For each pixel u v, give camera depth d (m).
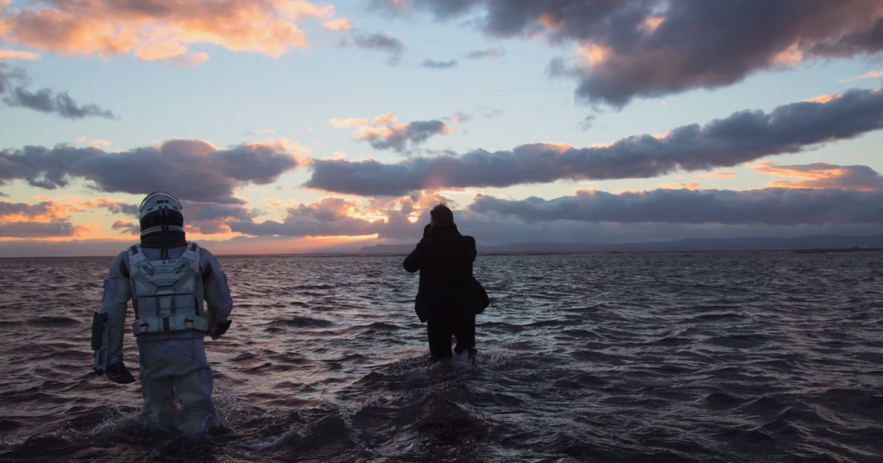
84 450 3.35
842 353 6.48
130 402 4.59
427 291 6.18
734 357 6.27
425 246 6.17
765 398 4.47
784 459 3.16
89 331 8.61
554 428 3.74
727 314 10.16
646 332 8.17
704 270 34.69
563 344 7.21
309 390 4.94
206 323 3.81
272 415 4.11
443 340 6.14
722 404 4.38
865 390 4.68
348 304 12.98
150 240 3.79
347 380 5.34
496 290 17.09
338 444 3.44
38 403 4.59
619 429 3.74
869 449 3.33
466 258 6.20
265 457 3.23
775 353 6.48
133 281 3.68
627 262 64.44
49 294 16.33
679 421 3.92
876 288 17.08
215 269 3.91
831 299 13.22
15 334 8.31
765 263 52.44
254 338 7.93
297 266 63.88
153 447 3.40
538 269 41.41
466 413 4.07
